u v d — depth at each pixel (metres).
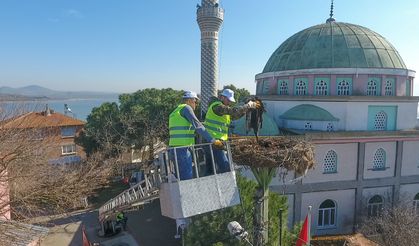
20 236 14.49
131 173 38.50
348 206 26.17
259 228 11.26
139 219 28.84
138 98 45.72
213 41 25.80
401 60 28.62
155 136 34.91
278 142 9.90
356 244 20.72
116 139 37.69
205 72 26.06
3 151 14.78
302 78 27.67
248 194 14.98
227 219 14.45
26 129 17.91
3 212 13.98
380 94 26.70
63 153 40.72
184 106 6.94
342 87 26.56
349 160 25.83
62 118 41.41
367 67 26.34
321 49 27.72
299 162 9.31
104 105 41.53
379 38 29.05
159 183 7.64
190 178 6.94
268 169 10.82
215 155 7.60
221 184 7.18
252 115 9.07
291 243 15.73
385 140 26.00
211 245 14.09
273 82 30.09
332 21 31.52
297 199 24.92
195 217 14.88
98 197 34.00
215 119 7.46
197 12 25.84
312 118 26.09
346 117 25.89
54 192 17.25
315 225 25.58
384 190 26.81
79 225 27.19
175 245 23.77
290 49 29.95
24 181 15.97
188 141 7.02
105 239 24.80
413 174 27.34
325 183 25.39
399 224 20.05
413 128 27.81
